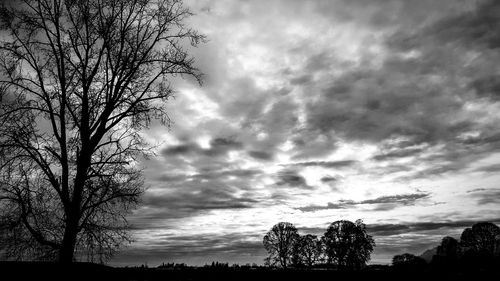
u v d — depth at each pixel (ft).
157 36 60.34
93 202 53.36
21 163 50.70
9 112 50.16
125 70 59.52
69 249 49.90
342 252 125.80
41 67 54.29
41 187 51.80
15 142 50.11
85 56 56.75
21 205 48.73
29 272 47.75
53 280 47.21
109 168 55.06
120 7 58.34
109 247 53.98
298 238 137.90
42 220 50.90
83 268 52.60
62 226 51.98
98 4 57.36
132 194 54.19
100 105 56.75
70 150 55.21
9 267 47.78
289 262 135.64
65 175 52.37
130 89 58.54
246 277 73.51
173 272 71.36
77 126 55.72
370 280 79.66
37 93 53.36
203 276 69.97
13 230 48.49
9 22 52.60
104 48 57.47
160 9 60.54
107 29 57.00
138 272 66.59
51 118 53.01
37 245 50.55
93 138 54.60
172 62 60.39
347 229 128.47
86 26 56.39
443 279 81.05
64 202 51.39
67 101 55.72
